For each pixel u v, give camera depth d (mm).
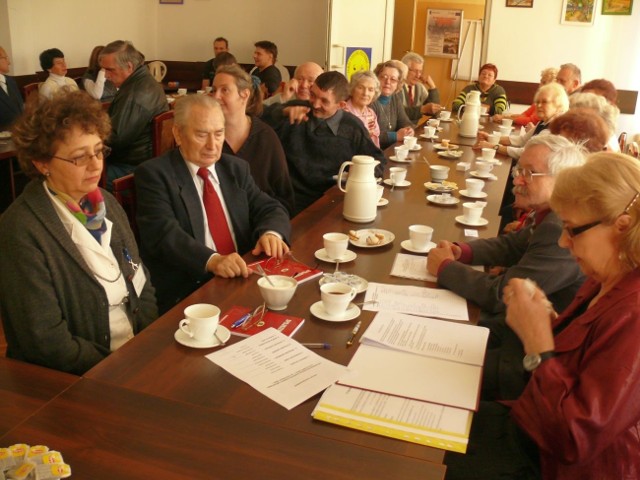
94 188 1599
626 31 6797
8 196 3957
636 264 1222
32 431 1101
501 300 1698
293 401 1218
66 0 6832
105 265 1660
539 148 1927
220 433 1111
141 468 1015
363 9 6672
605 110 3289
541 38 7074
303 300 1680
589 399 1126
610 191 1208
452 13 8445
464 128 4617
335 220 2402
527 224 2229
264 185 2867
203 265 1982
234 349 1406
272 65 6762
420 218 2465
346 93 3256
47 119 1492
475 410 1213
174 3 8000
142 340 1439
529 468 1405
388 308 1640
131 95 3975
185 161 2201
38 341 1492
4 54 5348
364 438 1114
